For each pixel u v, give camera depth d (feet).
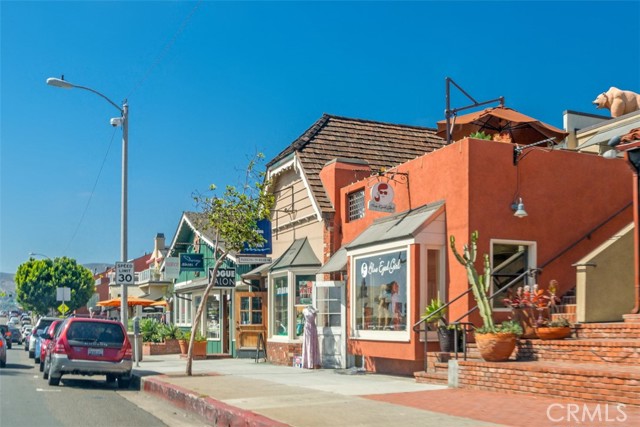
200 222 81.15
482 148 51.42
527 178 52.47
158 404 48.91
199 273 108.88
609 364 37.99
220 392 45.50
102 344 58.95
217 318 98.73
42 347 74.08
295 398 41.47
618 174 55.93
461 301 50.52
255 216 57.98
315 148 76.02
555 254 52.49
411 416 33.17
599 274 46.39
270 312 76.43
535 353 43.01
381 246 56.49
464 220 50.80
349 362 63.62
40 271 287.69
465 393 40.60
